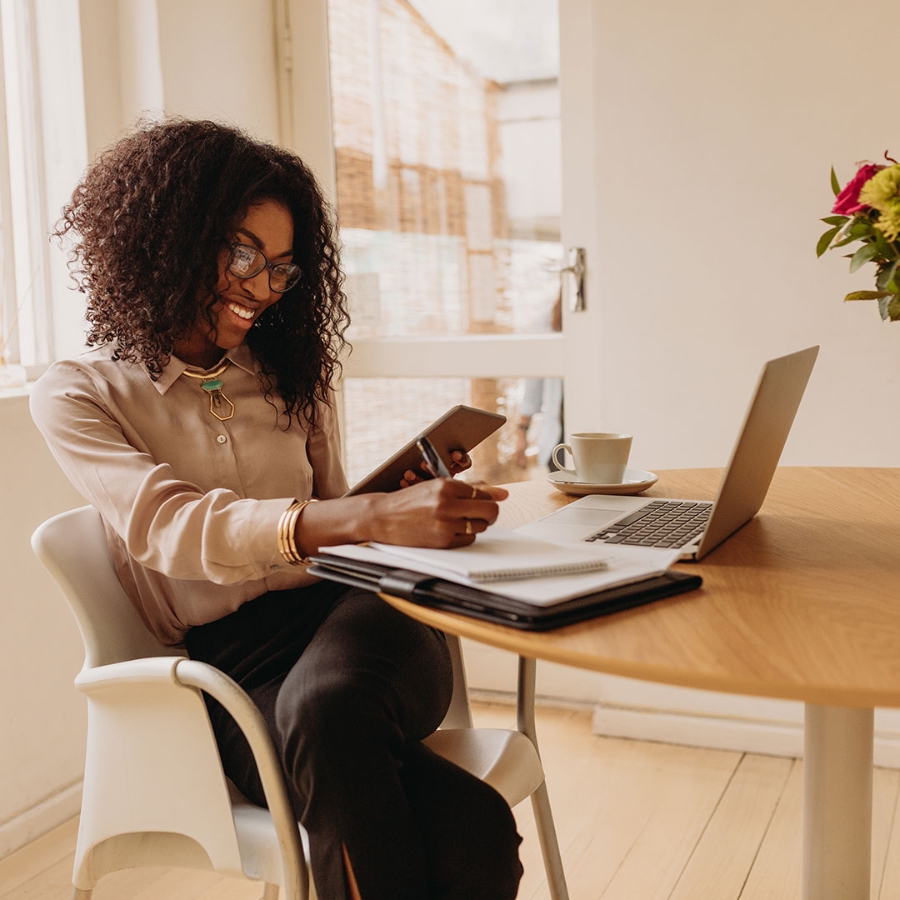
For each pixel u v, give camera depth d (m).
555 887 1.40
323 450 1.58
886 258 1.21
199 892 1.89
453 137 2.75
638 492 1.47
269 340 1.51
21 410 2.06
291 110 2.88
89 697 1.23
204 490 1.38
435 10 2.73
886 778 2.27
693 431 2.45
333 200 2.89
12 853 2.04
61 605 2.16
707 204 2.36
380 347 2.87
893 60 2.18
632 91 2.39
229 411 1.42
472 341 2.77
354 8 2.81
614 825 2.08
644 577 0.98
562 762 2.39
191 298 1.35
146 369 1.38
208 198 1.36
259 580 1.37
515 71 2.67
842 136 2.24
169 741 1.18
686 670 0.78
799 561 1.09
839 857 1.18
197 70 2.55
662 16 2.34
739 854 1.95
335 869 1.04
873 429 2.30
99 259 1.40
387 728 1.08
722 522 1.12
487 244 2.75
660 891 1.83
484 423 1.24
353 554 1.03
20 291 2.35
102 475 1.24
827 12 2.21
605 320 2.49
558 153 2.65
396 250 2.85
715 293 2.38
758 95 2.29
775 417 1.16
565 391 2.68
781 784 2.25
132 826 1.22
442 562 0.95
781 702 2.40
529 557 0.98
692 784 2.26
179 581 1.35
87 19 2.34
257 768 1.18
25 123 2.32
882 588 0.98
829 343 2.31
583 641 0.84
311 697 1.08
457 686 1.47
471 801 1.07
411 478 1.21
